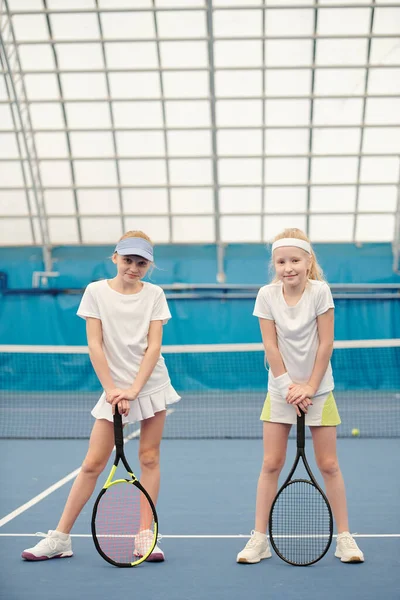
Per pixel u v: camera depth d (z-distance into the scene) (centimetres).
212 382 1667
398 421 1152
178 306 1712
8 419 1215
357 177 1666
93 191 1695
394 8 1462
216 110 1582
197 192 1686
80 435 1009
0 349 982
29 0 1468
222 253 1731
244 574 360
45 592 332
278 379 387
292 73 1539
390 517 486
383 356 1664
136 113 1597
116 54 1532
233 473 671
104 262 1742
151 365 394
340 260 1722
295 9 1466
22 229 1755
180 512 508
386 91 1563
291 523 459
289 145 1625
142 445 406
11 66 1545
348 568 368
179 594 328
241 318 1709
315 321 389
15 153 1659
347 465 709
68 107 1595
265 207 1703
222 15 1469
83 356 1678
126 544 419
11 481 636
